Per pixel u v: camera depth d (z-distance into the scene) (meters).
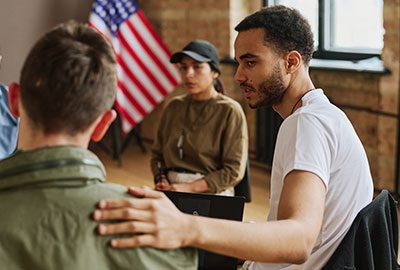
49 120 1.01
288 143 1.51
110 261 1.00
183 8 5.51
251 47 1.63
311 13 4.90
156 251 1.03
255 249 1.19
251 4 5.16
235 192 2.95
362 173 1.60
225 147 2.85
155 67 5.27
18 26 5.56
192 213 1.48
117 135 5.32
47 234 0.98
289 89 1.68
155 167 3.04
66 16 5.77
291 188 1.41
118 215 1.00
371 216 1.58
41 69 1.00
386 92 4.09
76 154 1.00
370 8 4.55
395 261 1.74
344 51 4.73
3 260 0.97
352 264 1.54
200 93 2.90
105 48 1.06
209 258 1.30
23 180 0.99
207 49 2.88
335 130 1.54
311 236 1.30
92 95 1.02
